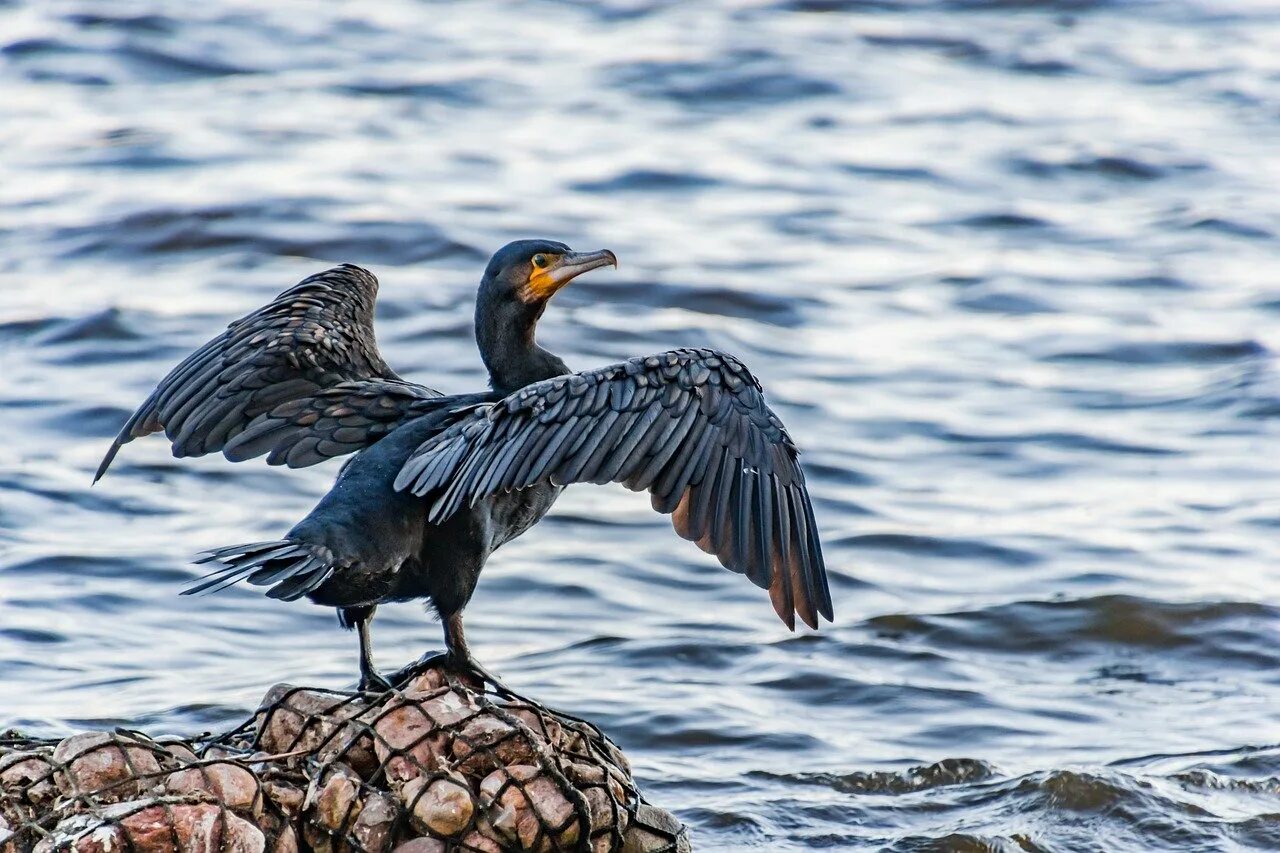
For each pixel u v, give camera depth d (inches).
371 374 363.6
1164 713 466.0
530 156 1011.3
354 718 308.7
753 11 1299.2
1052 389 732.0
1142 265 878.4
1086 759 433.4
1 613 512.4
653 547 585.0
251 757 304.3
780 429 315.0
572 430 301.0
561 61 1194.6
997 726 455.5
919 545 582.2
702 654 501.7
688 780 419.8
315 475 632.4
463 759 297.9
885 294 837.2
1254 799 405.7
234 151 994.7
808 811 402.9
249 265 836.6
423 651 501.0
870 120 1097.4
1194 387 730.8
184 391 354.3
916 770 422.9
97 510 593.0
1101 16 1305.4
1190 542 582.2
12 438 652.1
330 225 880.3
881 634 517.0
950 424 692.1
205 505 601.3
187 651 495.8
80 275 823.1
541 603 540.1
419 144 1024.9
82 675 475.2
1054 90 1159.6
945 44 1240.8
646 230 902.4
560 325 778.2
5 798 289.7
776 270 856.9
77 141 1007.6
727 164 1012.5
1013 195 981.8
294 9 1269.7
